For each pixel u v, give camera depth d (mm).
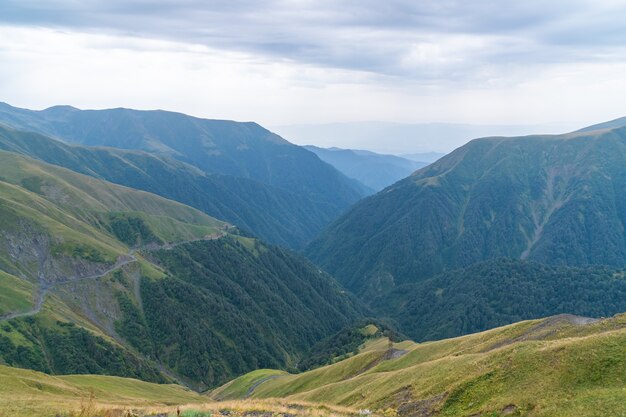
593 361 38875
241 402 49812
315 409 47156
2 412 38875
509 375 43531
